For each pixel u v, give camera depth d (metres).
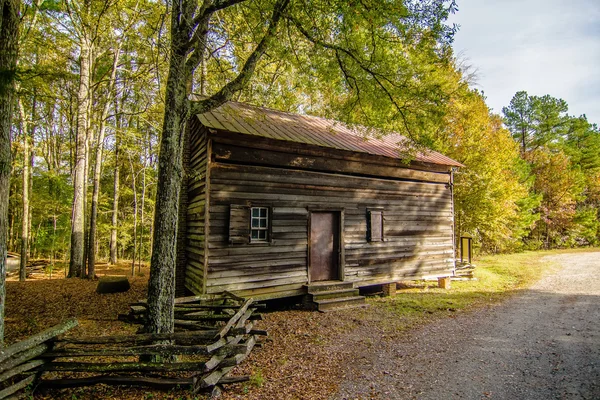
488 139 19.27
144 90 14.44
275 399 4.38
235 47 8.41
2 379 3.81
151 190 22.58
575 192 30.52
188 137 10.73
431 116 8.34
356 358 5.87
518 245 27.41
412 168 12.27
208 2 5.74
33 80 10.38
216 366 4.61
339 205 10.57
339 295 9.84
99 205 20.55
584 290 11.88
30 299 9.38
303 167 9.87
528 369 5.46
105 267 17.22
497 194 19.58
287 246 9.54
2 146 3.98
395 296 11.27
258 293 8.96
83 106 13.22
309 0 6.52
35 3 10.24
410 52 7.25
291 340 6.73
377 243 11.34
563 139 37.56
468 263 15.48
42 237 16.44
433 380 5.05
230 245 8.63
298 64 7.68
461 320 8.36
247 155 8.95
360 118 9.37
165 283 5.17
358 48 7.55
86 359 5.51
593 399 4.47
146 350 4.49
